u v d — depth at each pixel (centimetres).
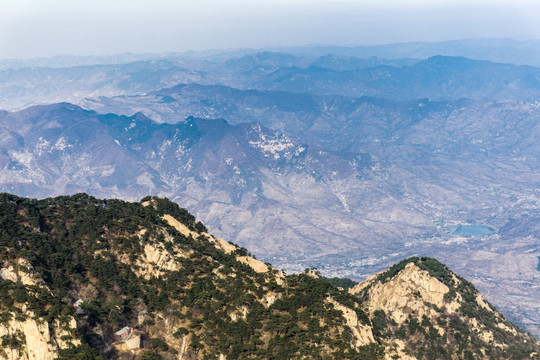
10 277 18862
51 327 17288
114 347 18762
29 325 16775
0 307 17212
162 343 19375
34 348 16525
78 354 16775
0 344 16275
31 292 18075
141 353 18800
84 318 18875
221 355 19212
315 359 19188
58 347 16975
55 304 18138
